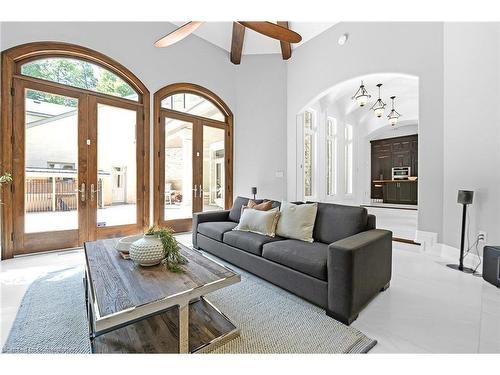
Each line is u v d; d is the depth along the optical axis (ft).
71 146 11.30
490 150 8.92
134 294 4.28
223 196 17.25
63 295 6.81
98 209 12.05
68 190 11.26
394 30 12.16
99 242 7.38
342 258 5.45
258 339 5.01
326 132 22.40
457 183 10.17
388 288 7.50
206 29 15.60
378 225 18.57
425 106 11.24
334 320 5.70
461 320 5.76
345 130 26.35
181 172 15.24
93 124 11.84
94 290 4.41
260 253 7.80
